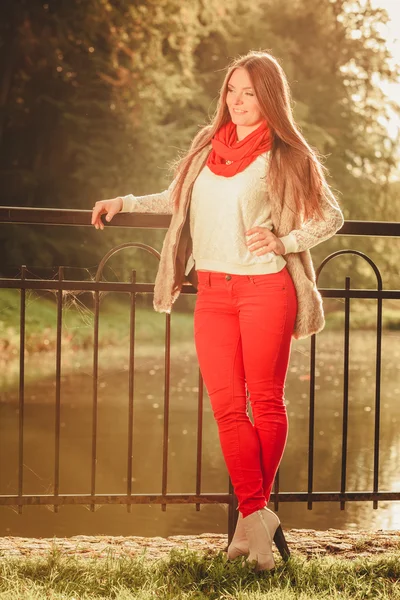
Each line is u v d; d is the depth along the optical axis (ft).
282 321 11.49
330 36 102.83
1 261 80.79
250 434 11.66
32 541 14.12
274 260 11.46
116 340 69.15
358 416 35.29
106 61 77.15
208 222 11.62
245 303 11.52
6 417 34.14
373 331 92.02
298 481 23.59
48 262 81.00
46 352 60.95
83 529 19.02
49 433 30.71
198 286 11.96
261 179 11.48
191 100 86.38
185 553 12.31
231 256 11.48
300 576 11.67
